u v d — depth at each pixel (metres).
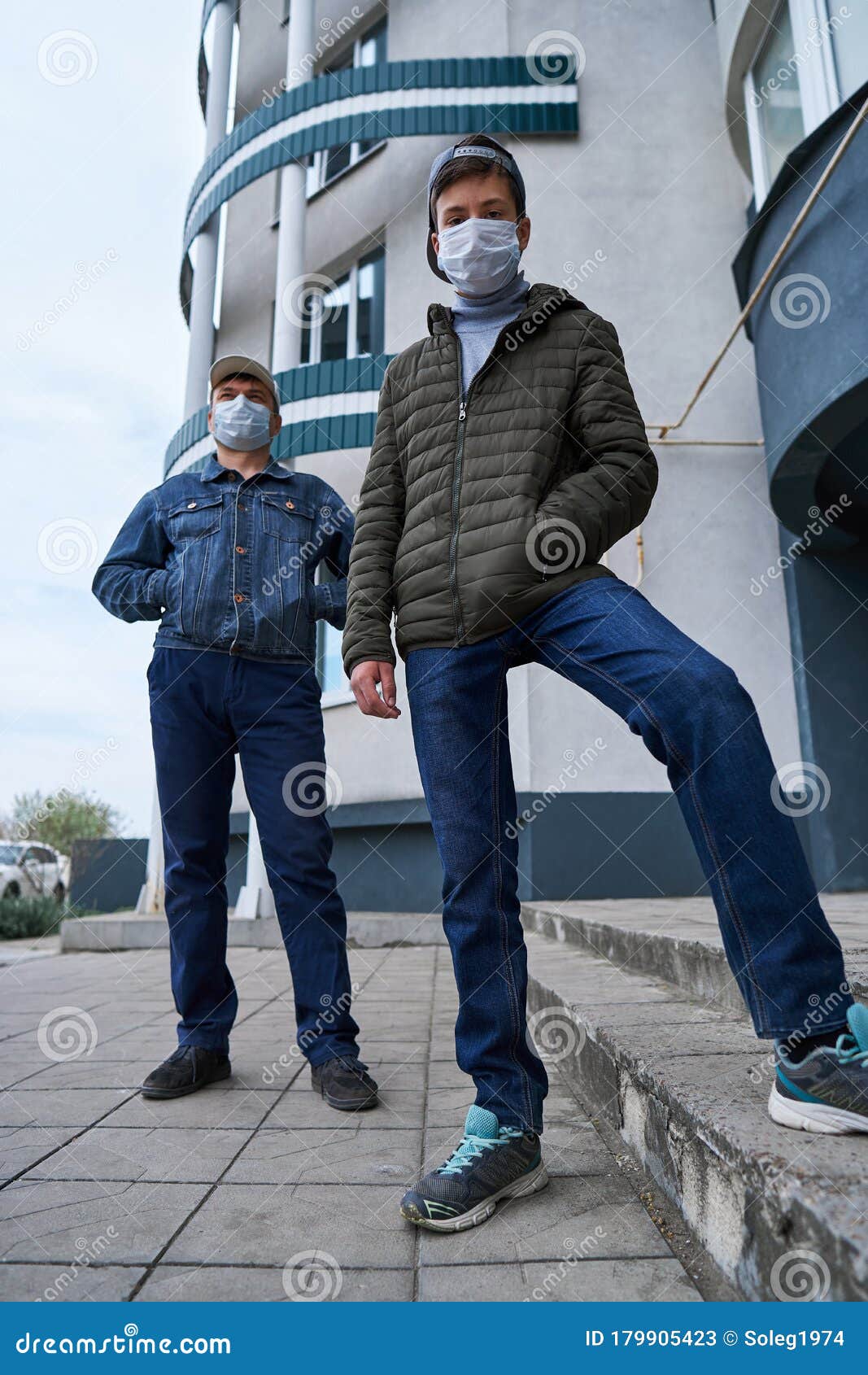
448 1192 1.31
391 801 6.77
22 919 9.20
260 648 2.19
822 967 1.11
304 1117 1.90
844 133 4.39
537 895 5.96
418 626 1.47
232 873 7.73
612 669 1.26
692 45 7.15
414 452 1.55
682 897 5.97
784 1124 1.15
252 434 2.37
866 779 6.05
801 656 6.21
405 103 6.98
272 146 7.25
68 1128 1.84
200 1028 2.16
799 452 4.95
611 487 1.35
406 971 4.39
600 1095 1.90
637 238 6.88
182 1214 1.38
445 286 7.27
